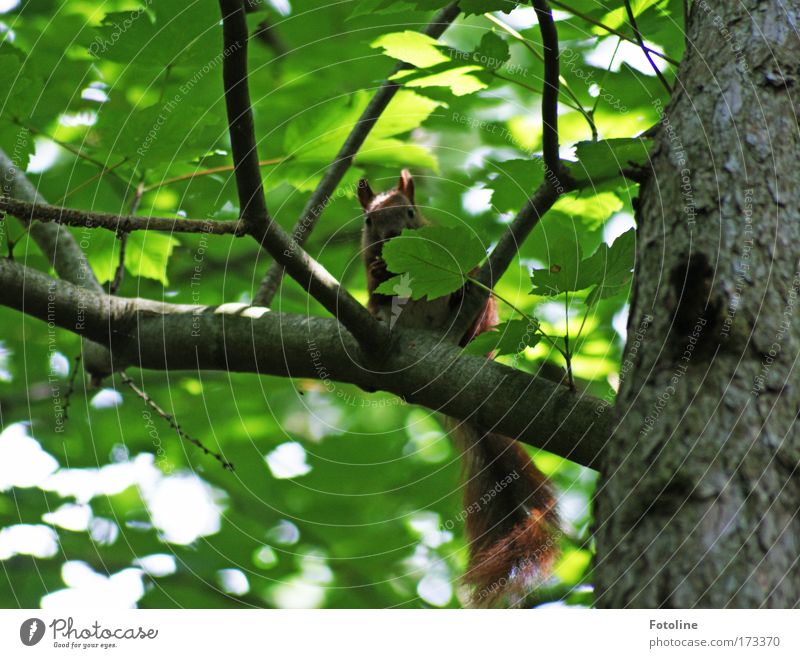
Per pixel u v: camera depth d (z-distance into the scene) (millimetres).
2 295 6406
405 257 4844
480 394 5949
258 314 6574
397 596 12117
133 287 11094
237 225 5496
